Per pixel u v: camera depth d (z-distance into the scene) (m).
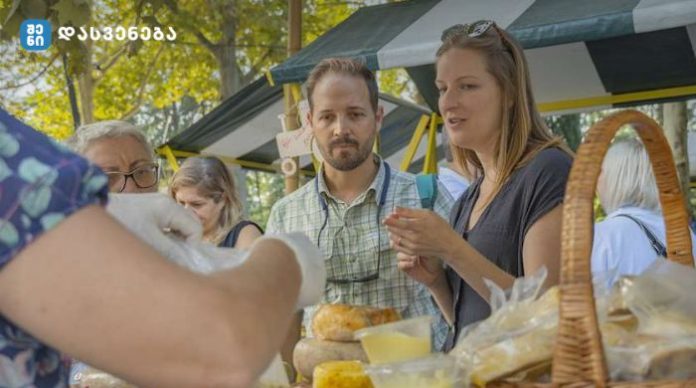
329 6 12.87
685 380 1.06
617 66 5.25
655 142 1.45
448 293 2.09
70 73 5.36
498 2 4.82
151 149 2.62
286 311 0.92
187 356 0.81
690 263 1.46
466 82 2.09
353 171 2.86
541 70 5.42
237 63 14.23
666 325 1.15
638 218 2.76
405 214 1.85
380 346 1.35
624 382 1.06
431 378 1.22
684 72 5.26
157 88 14.66
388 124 7.38
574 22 4.02
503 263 2.01
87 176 0.85
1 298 0.82
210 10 12.94
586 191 1.09
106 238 0.83
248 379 0.83
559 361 1.07
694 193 10.48
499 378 1.20
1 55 8.38
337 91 2.78
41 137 0.87
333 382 1.36
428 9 5.18
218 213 2.96
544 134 2.11
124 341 0.81
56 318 0.81
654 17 3.81
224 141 7.18
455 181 3.57
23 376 0.89
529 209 1.96
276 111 6.67
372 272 2.81
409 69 5.44
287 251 1.00
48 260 0.81
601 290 1.24
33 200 0.82
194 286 0.83
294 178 5.34
